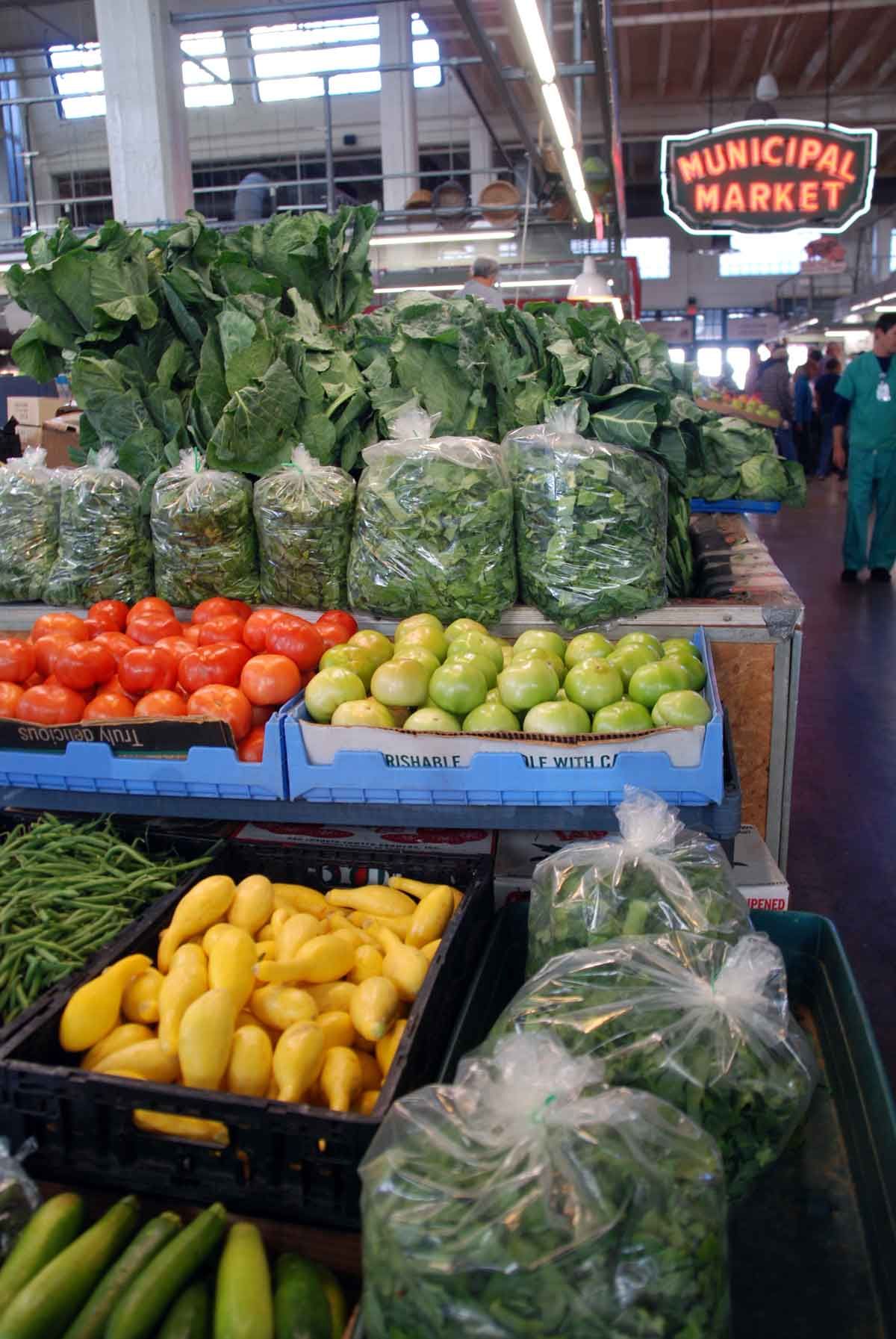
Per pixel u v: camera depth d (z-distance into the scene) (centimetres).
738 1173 116
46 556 246
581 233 812
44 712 185
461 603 212
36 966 145
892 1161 117
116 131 639
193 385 272
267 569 227
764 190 841
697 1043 116
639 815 150
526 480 215
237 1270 102
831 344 1842
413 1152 96
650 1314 83
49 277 260
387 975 144
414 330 257
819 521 1075
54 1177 121
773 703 226
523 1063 101
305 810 178
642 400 229
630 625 220
